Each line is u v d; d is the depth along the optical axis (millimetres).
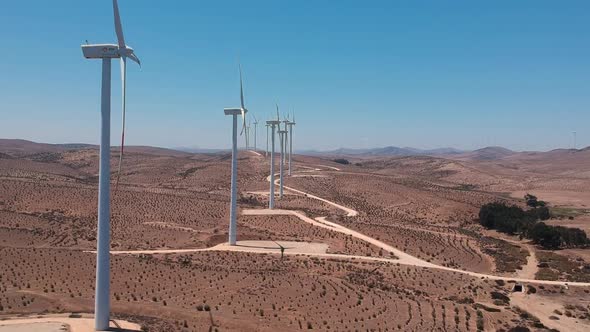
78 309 59875
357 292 78000
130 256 94125
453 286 92312
